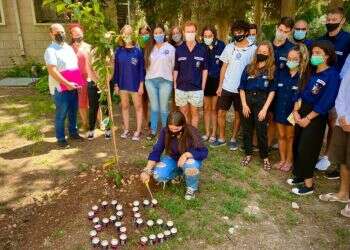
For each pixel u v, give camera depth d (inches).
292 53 183.3
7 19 482.0
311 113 168.7
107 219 151.1
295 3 458.6
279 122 198.2
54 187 187.0
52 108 317.7
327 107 165.5
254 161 215.2
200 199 171.5
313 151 173.5
